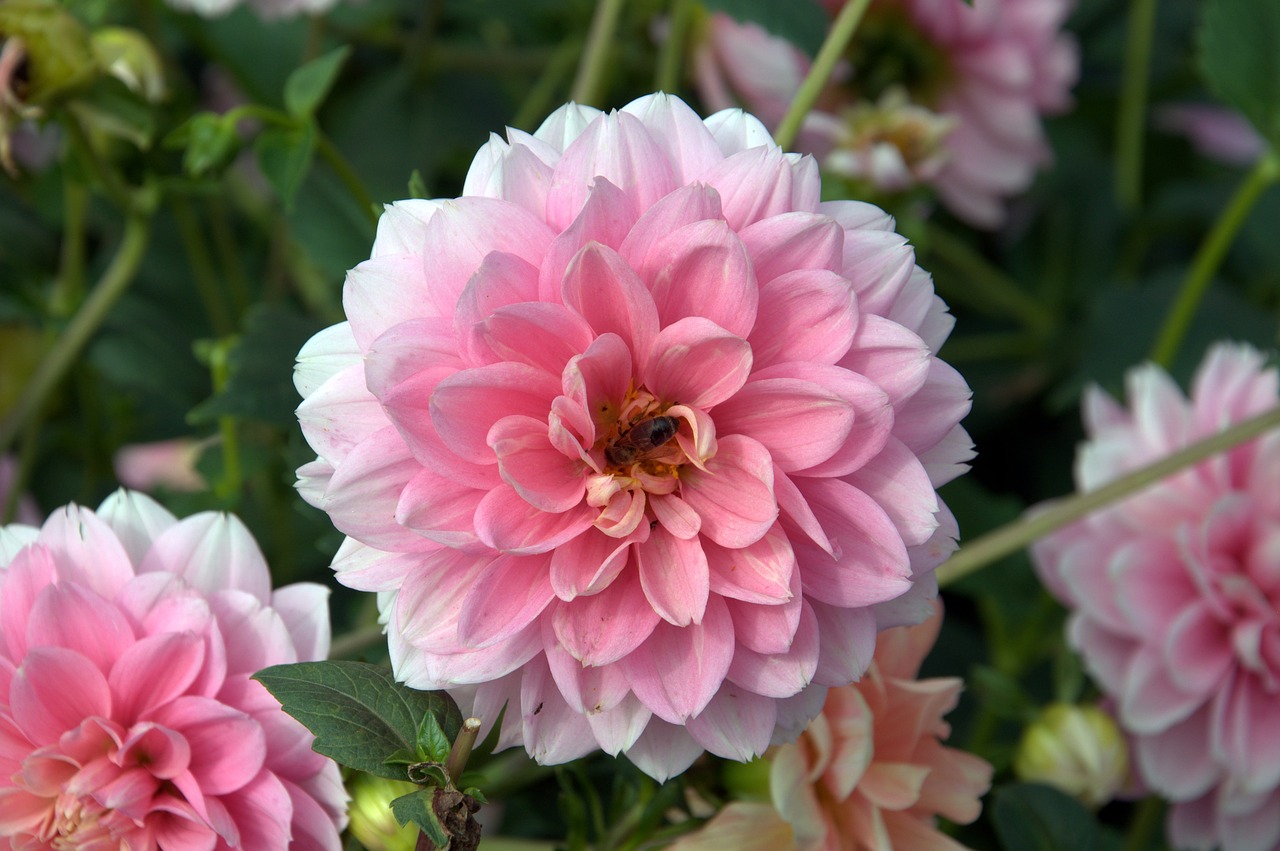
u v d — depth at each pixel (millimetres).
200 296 647
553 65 650
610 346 452
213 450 559
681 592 454
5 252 626
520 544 448
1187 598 565
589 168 452
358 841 477
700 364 457
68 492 632
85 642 469
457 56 664
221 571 480
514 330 444
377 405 447
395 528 445
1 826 470
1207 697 564
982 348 709
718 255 446
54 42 538
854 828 494
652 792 489
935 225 735
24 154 625
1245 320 679
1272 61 587
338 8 656
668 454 465
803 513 447
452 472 445
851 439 451
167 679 469
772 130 620
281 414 520
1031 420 696
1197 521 568
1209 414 574
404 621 445
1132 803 625
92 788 464
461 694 457
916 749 504
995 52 658
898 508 454
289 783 471
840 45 525
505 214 446
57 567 476
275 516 574
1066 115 792
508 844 496
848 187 602
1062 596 570
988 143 675
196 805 465
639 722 451
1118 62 791
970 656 614
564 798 486
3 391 615
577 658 446
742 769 492
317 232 567
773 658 452
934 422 459
